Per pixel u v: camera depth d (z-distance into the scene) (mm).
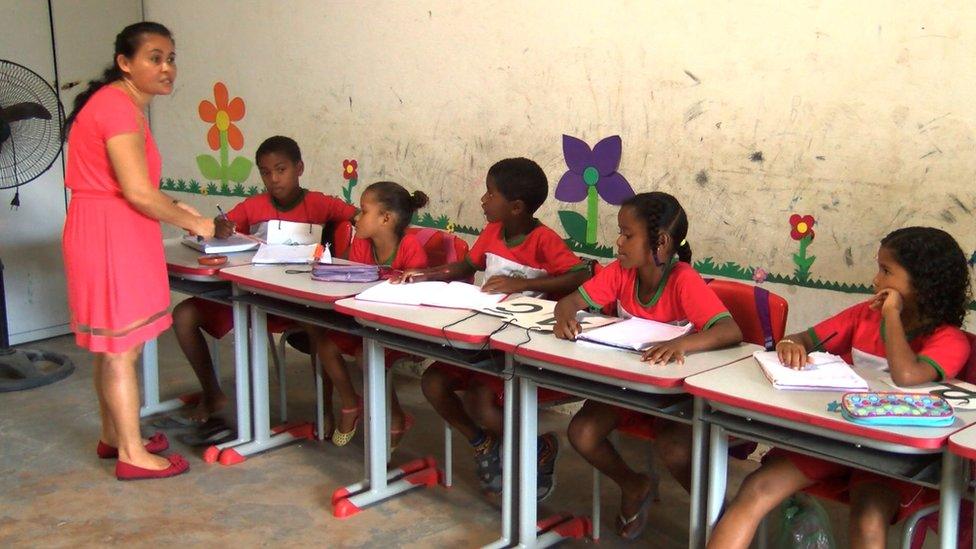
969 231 2715
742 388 2025
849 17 2836
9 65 4188
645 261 2498
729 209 3189
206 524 2873
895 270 2139
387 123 4148
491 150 3799
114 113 2844
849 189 2918
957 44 2660
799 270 3066
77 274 2953
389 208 3293
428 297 2777
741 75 3082
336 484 3158
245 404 3406
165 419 3713
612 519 2922
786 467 2109
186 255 3490
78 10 4711
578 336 2395
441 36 3871
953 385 2057
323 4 4277
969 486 1924
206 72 4848
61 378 4242
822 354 2240
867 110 2848
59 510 2959
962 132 2686
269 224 3578
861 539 1998
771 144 3055
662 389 2119
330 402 3666
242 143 4773
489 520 2904
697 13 3146
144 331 3021
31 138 4387
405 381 4219
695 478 2174
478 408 2867
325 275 3062
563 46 3506
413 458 3379
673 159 3291
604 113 3438
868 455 1861
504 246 3188
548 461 2881
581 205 3572
